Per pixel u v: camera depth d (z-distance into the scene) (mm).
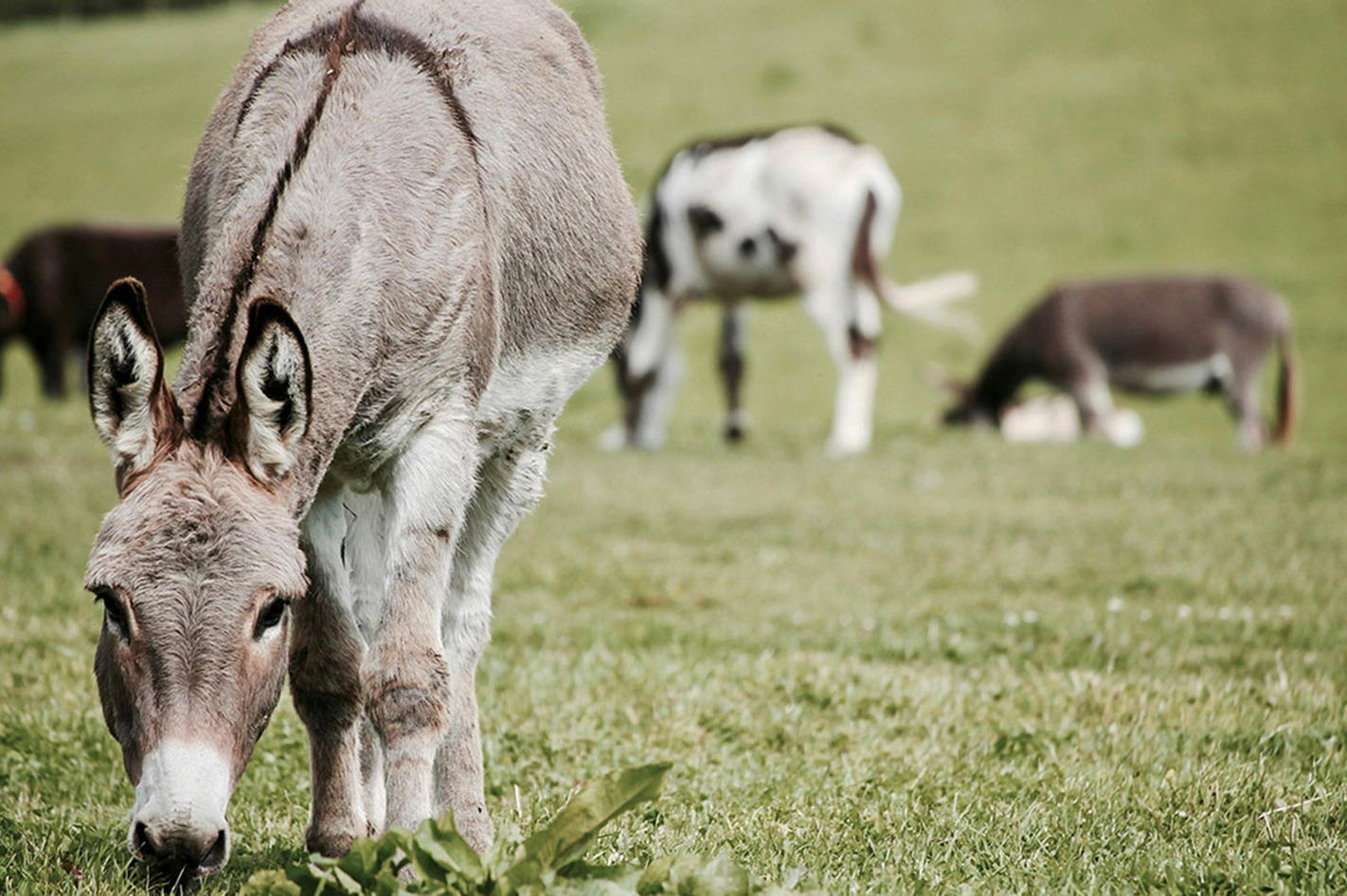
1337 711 9273
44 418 23250
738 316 26469
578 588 14031
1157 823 7109
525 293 7223
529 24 7828
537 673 9977
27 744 8219
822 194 24609
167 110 62906
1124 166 49906
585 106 7965
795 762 8273
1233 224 45719
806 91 56594
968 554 15844
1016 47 59094
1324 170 48656
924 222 47406
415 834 5266
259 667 5211
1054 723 9094
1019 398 37531
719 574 14836
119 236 29031
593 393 36312
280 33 7191
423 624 6191
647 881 5293
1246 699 9625
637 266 8266
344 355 5984
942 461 22703
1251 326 31766
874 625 12375
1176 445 24750
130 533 5121
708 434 28703
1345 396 36500
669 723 8891
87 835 6781
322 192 6227
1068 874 6281
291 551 5281
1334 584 13820
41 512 16141
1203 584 13898
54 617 11398
